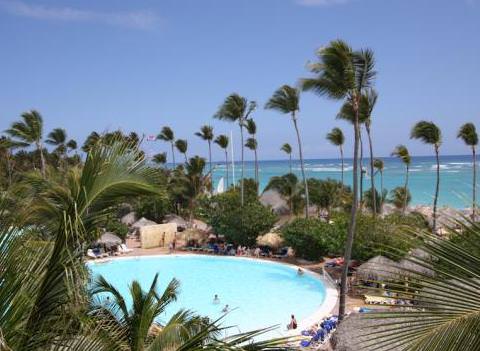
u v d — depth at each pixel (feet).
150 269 108.37
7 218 13.06
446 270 11.01
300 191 169.07
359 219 91.15
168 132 228.84
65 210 12.97
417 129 126.31
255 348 14.87
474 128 128.16
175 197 167.43
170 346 20.02
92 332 13.96
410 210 169.78
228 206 140.15
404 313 11.02
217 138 200.03
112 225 125.90
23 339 11.76
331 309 69.51
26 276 12.34
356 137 64.49
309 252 103.81
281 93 122.01
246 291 86.33
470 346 10.30
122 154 13.78
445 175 426.10
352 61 62.23
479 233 11.08
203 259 115.75
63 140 184.44
